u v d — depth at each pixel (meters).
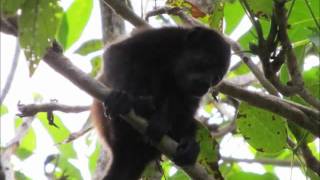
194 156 7.43
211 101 11.35
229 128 11.38
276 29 6.68
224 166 11.09
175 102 8.09
